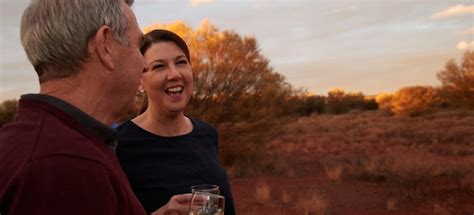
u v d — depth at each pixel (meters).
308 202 8.32
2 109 19.22
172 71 2.29
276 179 11.89
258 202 9.16
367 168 11.69
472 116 32.47
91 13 1.17
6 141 1.04
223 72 13.49
